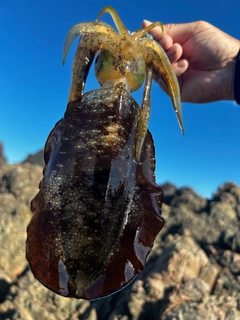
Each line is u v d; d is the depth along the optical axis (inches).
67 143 10.3
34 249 9.9
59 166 10.2
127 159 10.2
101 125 10.3
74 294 9.6
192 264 67.6
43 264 9.8
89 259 9.7
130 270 9.9
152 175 10.9
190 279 64.8
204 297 60.7
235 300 59.7
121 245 9.9
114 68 10.9
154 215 10.4
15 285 68.5
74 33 11.1
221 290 63.6
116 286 9.7
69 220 9.8
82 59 11.2
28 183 93.1
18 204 84.7
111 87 10.8
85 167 10.0
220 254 72.9
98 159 10.0
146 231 10.3
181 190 100.6
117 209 9.9
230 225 85.1
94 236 9.7
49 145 10.7
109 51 11.1
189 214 90.0
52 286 9.7
